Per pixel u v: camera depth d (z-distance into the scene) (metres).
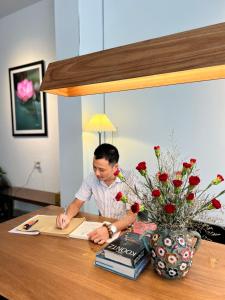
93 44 2.56
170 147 2.40
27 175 3.63
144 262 1.00
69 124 2.58
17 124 3.62
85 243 1.23
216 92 2.14
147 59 0.84
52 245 1.22
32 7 3.24
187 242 0.90
